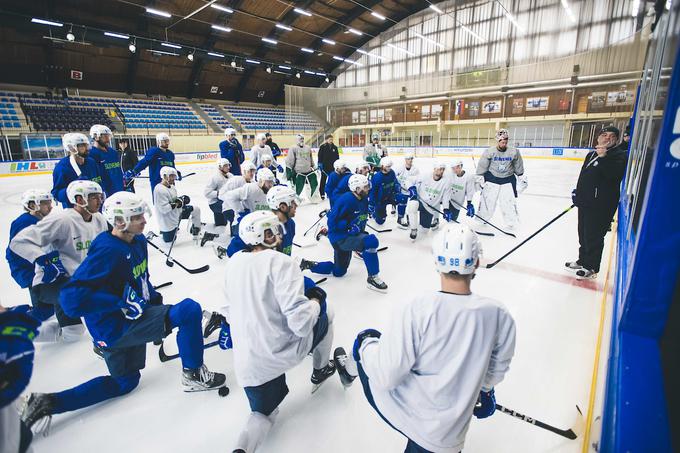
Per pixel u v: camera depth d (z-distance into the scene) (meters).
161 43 17.38
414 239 5.14
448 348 1.17
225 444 1.79
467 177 5.47
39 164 12.02
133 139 15.28
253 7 18.38
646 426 0.87
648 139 1.60
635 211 1.55
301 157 7.88
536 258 4.29
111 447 1.77
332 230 3.60
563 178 10.74
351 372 2.05
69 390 1.86
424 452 1.29
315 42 24.31
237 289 1.64
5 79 17.06
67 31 14.73
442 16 22.88
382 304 3.22
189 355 2.05
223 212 5.04
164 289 3.59
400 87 25.11
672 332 1.01
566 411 1.95
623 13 17.30
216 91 24.95
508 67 20.69
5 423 1.06
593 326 2.77
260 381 1.65
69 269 2.53
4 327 1.02
